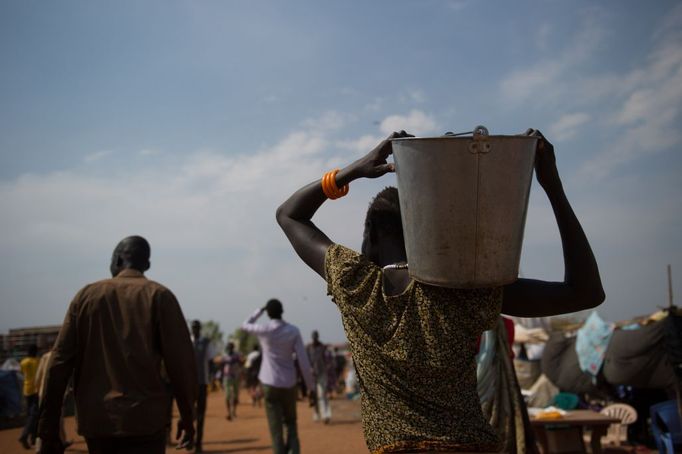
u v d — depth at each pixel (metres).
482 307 1.95
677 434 7.15
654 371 9.45
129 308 4.23
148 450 4.14
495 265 1.80
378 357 1.97
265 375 7.93
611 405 10.05
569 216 2.05
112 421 4.02
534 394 11.55
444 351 1.92
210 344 10.97
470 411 1.95
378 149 2.09
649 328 9.50
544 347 11.97
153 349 4.25
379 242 2.25
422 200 1.80
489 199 1.76
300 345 7.99
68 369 4.14
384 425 1.95
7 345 21.09
